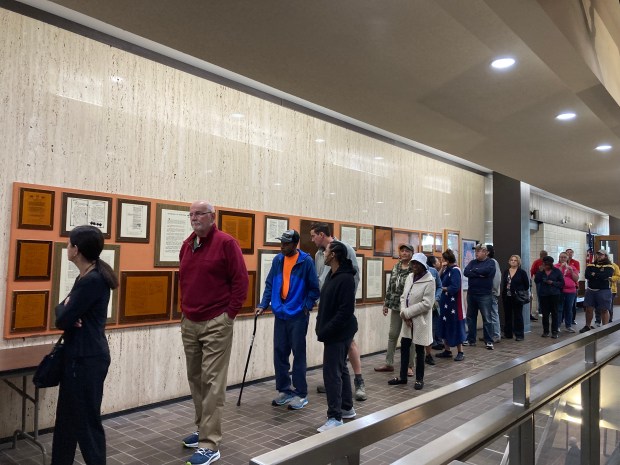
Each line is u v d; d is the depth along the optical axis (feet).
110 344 12.87
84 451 8.13
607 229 61.41
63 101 12.08
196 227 10.20
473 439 4.65
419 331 15.74
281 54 8.87
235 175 16.31
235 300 10.25
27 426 11.35
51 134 11.83
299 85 10.45
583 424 7.61
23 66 11.39
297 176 18.71
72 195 12.10
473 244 31.22
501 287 31.12
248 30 7.96
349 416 12.51
